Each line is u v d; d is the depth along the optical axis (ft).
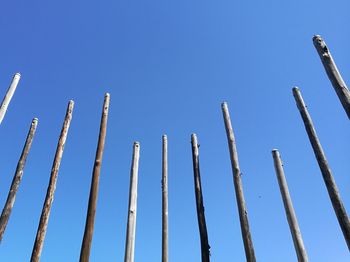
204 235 33.71
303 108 34.47
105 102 39.42
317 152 32.09
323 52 29.27
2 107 33.83
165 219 37.09
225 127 38.42
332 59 28.94
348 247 27.94
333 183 30.37
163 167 40.52
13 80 35.70
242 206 33.06
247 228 31.83
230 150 36.70
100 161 35.06
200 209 35.42
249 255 30.48
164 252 35.22
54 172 33.86
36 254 29.25
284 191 36.91
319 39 29.86
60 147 35.50
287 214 35.81
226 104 39.93
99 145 36.04
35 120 38.11
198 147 40.11
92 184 33.35
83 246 29.81
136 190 35.99
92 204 32.07
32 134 37.22
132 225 33.68
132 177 36.60
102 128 37.32
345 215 28.86
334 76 28.12
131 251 32.30
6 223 31.68
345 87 27.50
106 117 38.29
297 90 35.58
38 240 29.91
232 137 37.50
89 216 31.35
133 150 38.63
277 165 38.42
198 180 37.42
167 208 37.83
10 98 34.81
